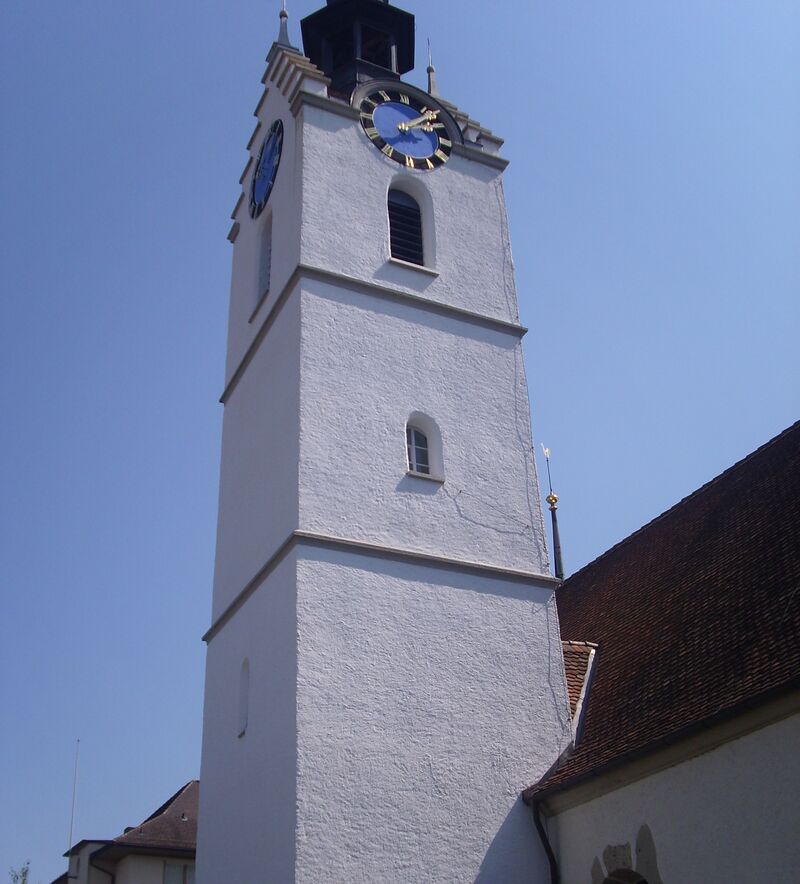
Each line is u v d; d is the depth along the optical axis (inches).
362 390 941.8
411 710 821.9
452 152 1149.1
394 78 1220.5
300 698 788.6
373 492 898.1
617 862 745.0
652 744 713.6
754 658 707.4
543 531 959.6
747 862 645.3
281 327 994.1
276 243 1074.7
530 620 908.6
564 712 879.7
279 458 928.9
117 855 1419.8
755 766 653.9
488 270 1087.6
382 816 775.1
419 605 866.1
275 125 1162.0
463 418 978.1
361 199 1053.8
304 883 732.0
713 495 1034.7
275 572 874.8
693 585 904.9
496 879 789.2
